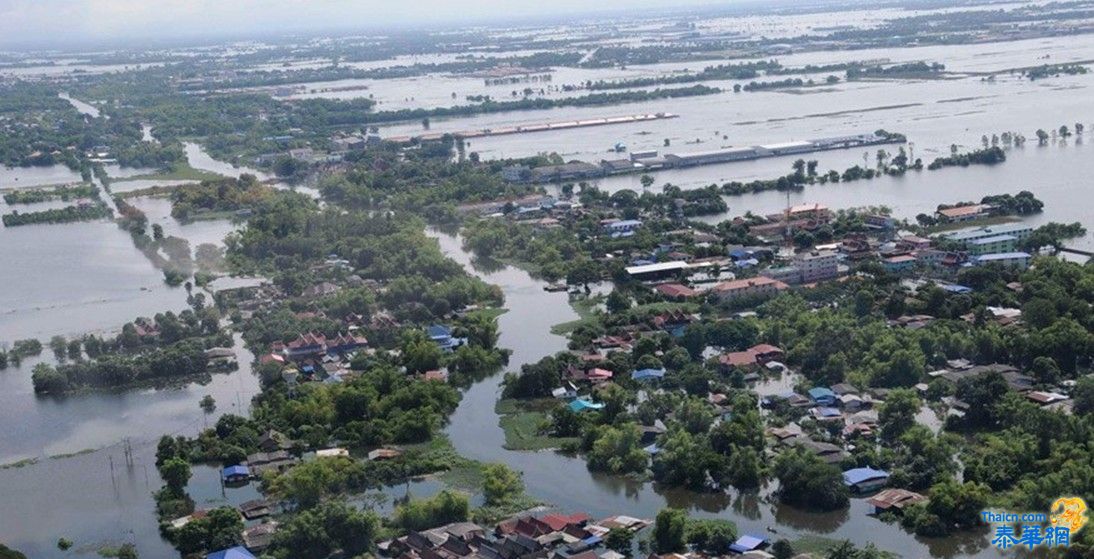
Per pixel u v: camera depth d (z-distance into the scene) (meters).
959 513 152.00
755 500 165.38
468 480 175.25
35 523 168.62
